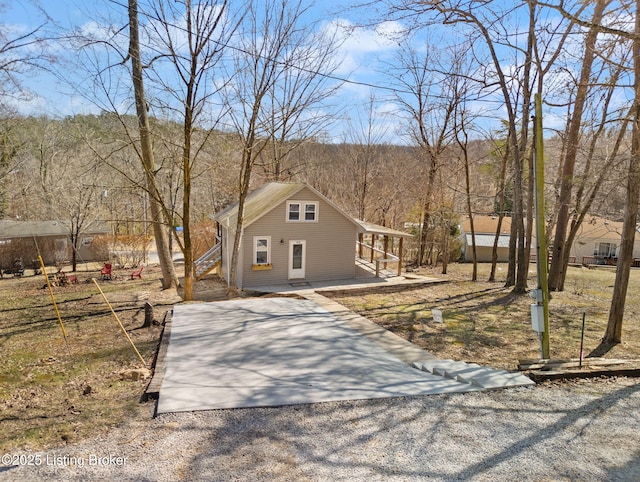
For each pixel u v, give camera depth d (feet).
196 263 69.15
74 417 17.17
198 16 39.37
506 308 42.70
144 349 28.76
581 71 40.27
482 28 44.65
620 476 12.56
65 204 83.76
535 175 24.67
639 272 79.56
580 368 21.99
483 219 112.16
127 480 12.37
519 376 21.33
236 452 13.92
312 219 58.03
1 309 47.52
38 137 83.30
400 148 125.80
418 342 30.30
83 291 58.75
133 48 44.32
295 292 50.60
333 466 13.09
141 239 90.53
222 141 68.08
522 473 12.73
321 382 20.74
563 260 56.18
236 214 60.23
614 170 31.91
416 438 14.89
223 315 36.55
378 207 113.60
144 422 16.25
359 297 48.85
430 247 93.61
